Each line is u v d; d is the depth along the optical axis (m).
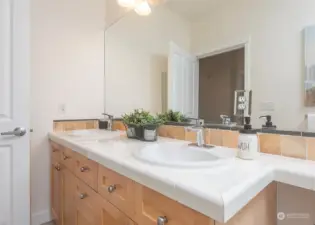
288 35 0.97
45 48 1.84
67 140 1.42
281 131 0.97
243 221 0.64
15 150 1.45
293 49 0.96
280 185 0.84
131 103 1.90
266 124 1.04
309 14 0.91
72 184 1.38
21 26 1.46
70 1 1.97
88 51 2.07
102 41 2.15
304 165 0.80
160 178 0.67
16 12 1.44
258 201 0.73
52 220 1.88
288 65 0.97
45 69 1.84
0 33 1.39
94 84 2.12
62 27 1.92
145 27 1.78
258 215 0.73
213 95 1.27
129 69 1.92
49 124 1.87
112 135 1.67
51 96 1.88
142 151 1.03
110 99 2.14
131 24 1.91
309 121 0.91
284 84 0.99
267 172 0.73
